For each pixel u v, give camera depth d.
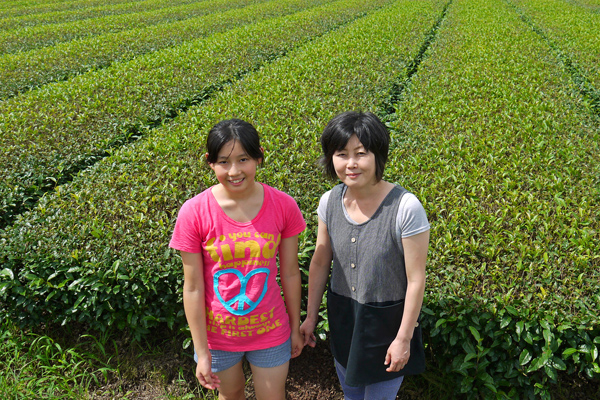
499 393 2.91
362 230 2.19
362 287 2.23
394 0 23.58
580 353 2.82
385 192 2.17
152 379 3.43
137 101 7.58
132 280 3.39
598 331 2.79
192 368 3.48
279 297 2.46
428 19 16.16
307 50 11.02
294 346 2.55
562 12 17.88
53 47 12.24
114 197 4.37
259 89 7.85
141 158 5.22
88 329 3.76
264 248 2.29
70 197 4.43
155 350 3.61
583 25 14.35
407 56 10.37
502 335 2.93
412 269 2.12
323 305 3.45
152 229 3.77
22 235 3.73
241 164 2.17
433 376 3.15
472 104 6.90
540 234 3.60
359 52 10.53
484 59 9.57
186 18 19.61
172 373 3.47
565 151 5.07
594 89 8.10
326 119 6.27
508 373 2.92
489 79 7.99
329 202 2.34
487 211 4.06
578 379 3.13
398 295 2.24
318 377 3.41
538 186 4.32
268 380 2.44
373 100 7.26
